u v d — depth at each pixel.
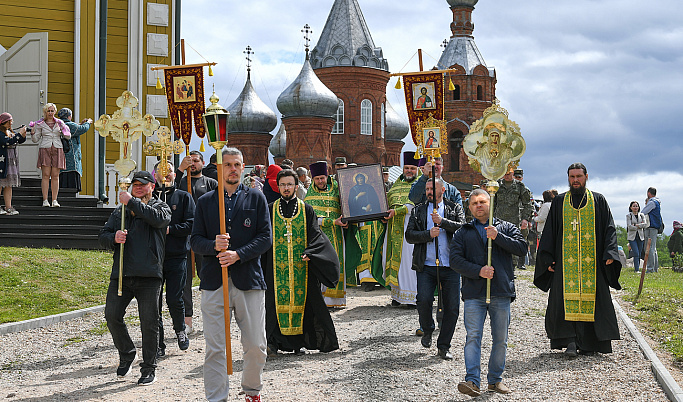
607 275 8.83
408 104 10.23
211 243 6.46
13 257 13.55
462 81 70.25
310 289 9.26
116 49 19.98
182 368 8.44
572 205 9.02
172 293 9.17
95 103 19.50
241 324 6.58
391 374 7.88
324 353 9.20
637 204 21.08
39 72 18.95
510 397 7.07
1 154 16.00
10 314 11.06
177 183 10.82
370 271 13.53
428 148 9.89
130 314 11.83
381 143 66.19
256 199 6.72
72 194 17.88
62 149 16.78
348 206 11.90
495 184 7.50
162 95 20.17
